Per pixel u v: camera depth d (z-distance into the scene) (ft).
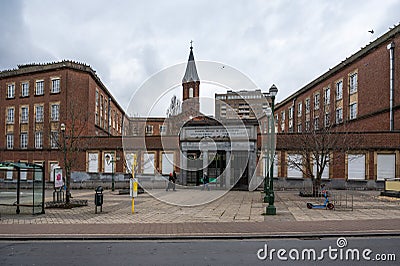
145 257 28.86
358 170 104.37
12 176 126.93
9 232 38.40
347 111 132.87
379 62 115.75
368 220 46.09
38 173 97.55
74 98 138.51
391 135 102.99
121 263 26.96
